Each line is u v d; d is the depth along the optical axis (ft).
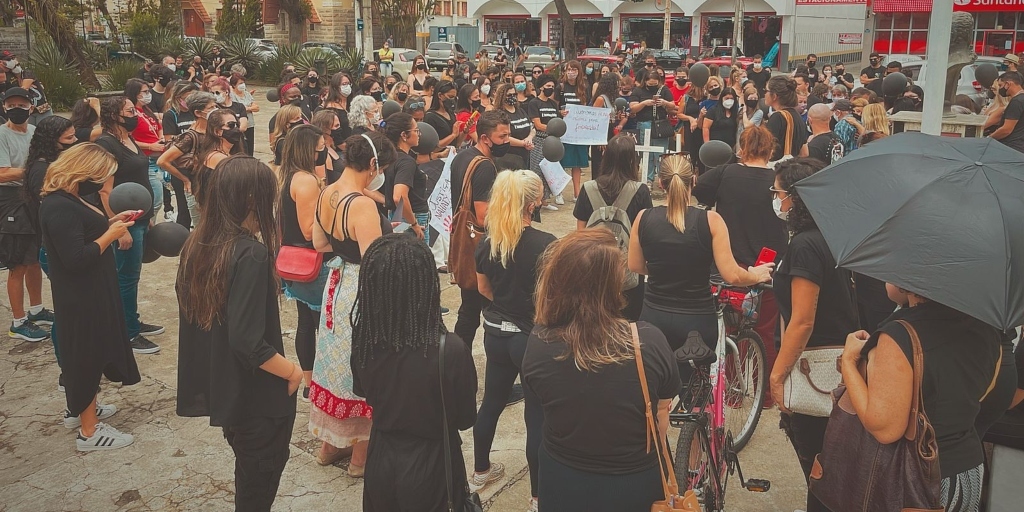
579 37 161.48
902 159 8.81
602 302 8.10
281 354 10.68
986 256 7.55
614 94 34.65
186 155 23.41
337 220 12.67
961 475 8.20
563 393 8.05
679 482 10.15
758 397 14.94
